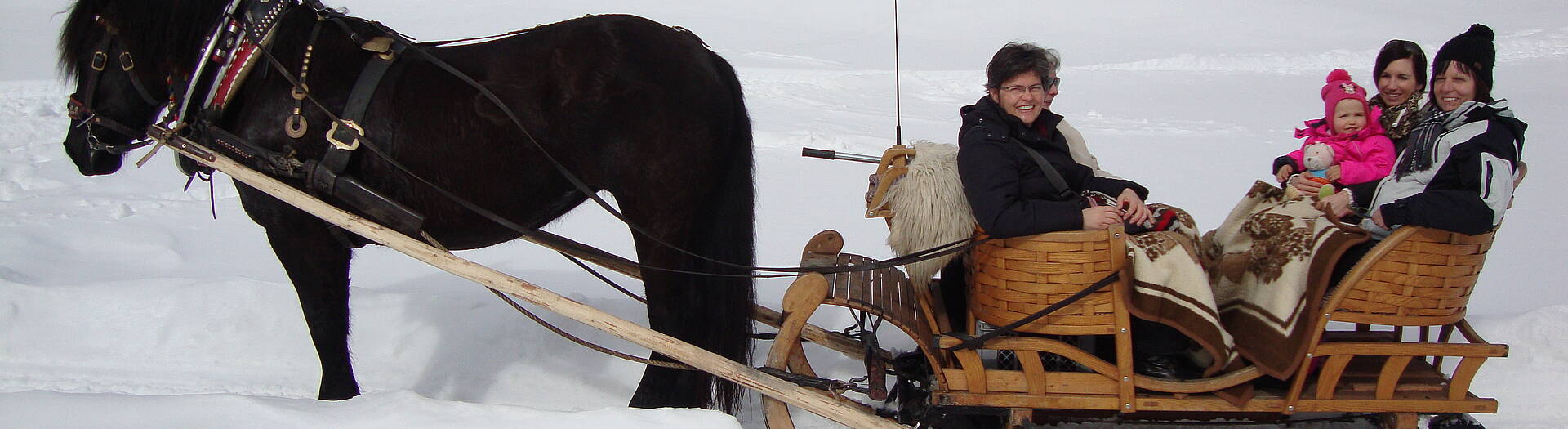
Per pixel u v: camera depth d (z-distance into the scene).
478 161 3.17
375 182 3.17
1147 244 2.86
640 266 3.31
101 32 3.25
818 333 3.64
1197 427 3.18
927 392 3.23
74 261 5.73
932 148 3.12
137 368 4.26
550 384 4.09
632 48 3.19
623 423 2.91
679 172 3.18
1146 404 2.93
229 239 6.35
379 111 3.12
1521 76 14.93
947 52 20.55
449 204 3.22
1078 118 11.41
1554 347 3.96
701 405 3.34
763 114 11.13
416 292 5.17
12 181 7.87
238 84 3.09
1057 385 2.98
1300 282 2.89
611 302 4.61
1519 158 2.91
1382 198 3.06
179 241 6.28
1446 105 3.02
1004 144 2.94
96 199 7.27
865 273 3.47
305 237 3.28
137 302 4.52
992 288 2.97
